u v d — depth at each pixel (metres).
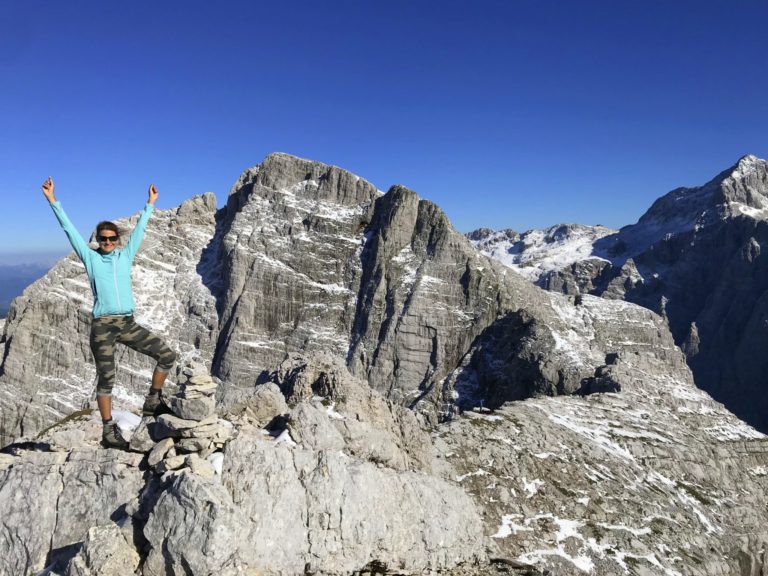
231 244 157.62
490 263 147.88
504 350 125.38
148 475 18.53
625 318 145.12
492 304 136.75
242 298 146.38
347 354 138.88
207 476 17.61
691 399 77.00
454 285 141.12
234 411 25.00
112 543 16.30
